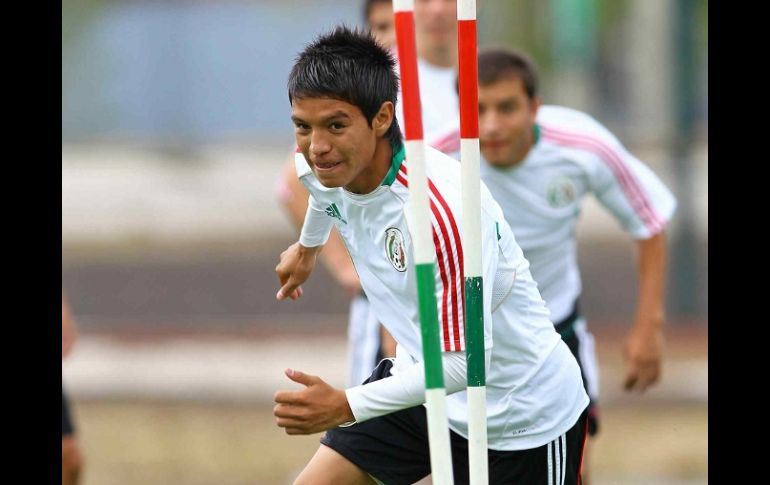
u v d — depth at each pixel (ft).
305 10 285.23
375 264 44.60
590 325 126.00
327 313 136.15
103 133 283.38
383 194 42.50
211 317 135.23
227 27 284.20
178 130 283.18
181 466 88.53
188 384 107.76
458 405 48.26
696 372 106.22
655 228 69.15
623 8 250.78
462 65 39.75
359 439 49.57
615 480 83.92
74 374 111.75
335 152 40.22
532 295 46.83
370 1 78.69
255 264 167.43
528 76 65.10
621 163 67.62
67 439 72.08
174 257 174.29
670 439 92.02
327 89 39.65
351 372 75.77
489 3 242.78
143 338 125.08
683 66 137.80
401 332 45.78
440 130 65.00
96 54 283.59
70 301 145.79
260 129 284.00
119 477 85.97
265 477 86.02
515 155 65.57
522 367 46.65
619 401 101.04
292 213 78.54
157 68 282.77
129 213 208.23
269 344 120.67
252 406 103.35
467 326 40.65
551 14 248.32
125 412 101.81
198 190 229.04
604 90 257.34
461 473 49.90
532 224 67.46
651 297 69.87
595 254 165.99
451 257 41.50
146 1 282.97
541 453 47.75
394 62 42.16
